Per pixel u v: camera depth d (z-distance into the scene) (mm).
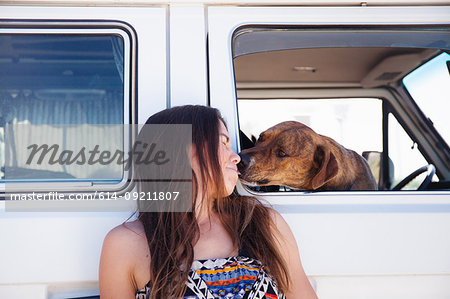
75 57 1594
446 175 2146
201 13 1573
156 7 1561
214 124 1309
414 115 2346
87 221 1359
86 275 1332
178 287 1141
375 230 1426
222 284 1177
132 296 1264
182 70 1523
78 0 1525
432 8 1644
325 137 1719
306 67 2650
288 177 1521
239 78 2725
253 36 1676
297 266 1328
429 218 1445
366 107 2682
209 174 1285
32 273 1316
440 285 1446
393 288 1436
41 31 1506
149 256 1246
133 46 1520
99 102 1555
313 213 1430
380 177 2484
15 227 1327
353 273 1404
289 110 2801
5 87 1600
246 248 1270
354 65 2586
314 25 1616
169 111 1334
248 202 1364
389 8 1637
